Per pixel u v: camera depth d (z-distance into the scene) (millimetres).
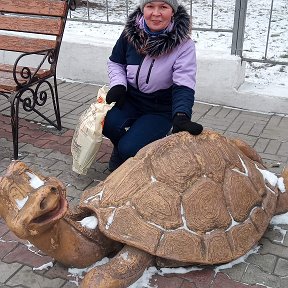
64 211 2234
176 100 3254
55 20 4426
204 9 9312
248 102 5211
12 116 4031
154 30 3320
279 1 10164
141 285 2660
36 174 2311
